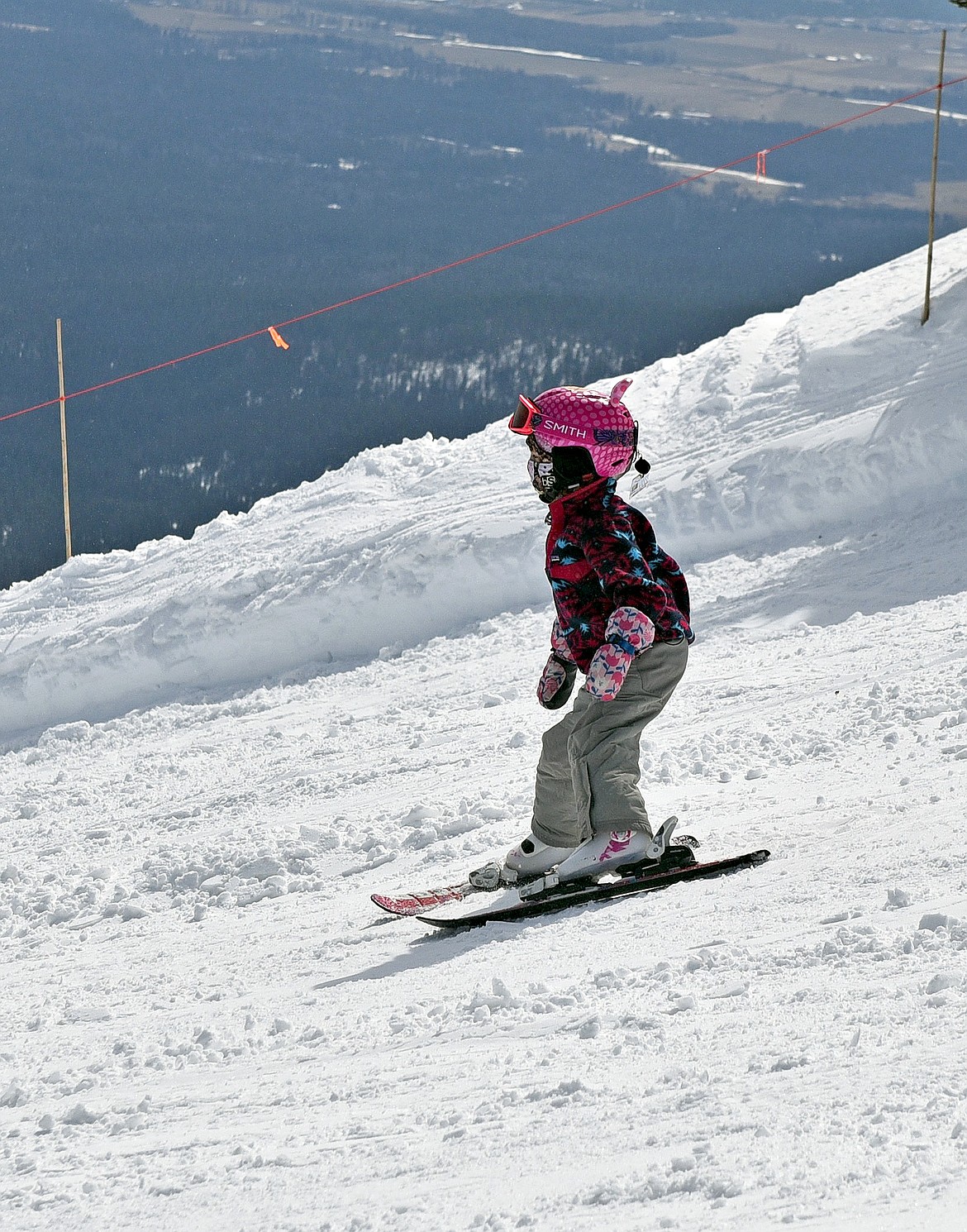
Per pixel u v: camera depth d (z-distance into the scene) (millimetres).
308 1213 2857
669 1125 2834
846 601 15398
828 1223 2148
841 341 22406
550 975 4758
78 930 8727
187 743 17266
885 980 3633
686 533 19266
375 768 11812
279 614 20984
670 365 25094
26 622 24328
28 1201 3449
